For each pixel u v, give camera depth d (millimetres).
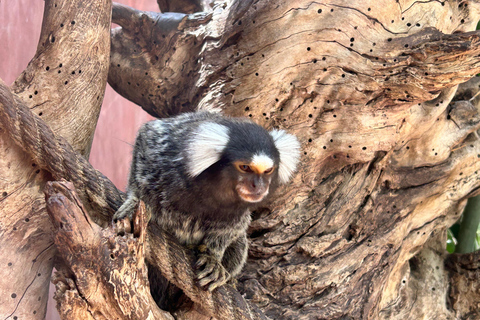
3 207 784
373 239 870
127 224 750
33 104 815
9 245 787
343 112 850
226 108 851
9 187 785
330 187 866
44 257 799
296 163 822
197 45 886
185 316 810
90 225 735
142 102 927
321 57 841
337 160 865
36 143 769
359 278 862
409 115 866
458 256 932
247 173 781
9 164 784
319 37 838
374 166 868
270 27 842
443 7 848
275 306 844
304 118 854
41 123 772
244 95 848
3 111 760
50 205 727
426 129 879
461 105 895
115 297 742
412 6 839
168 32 896
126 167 1163
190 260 789
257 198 780
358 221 869
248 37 848
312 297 851
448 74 824
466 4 865
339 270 855
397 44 833
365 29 835
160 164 792
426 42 829
